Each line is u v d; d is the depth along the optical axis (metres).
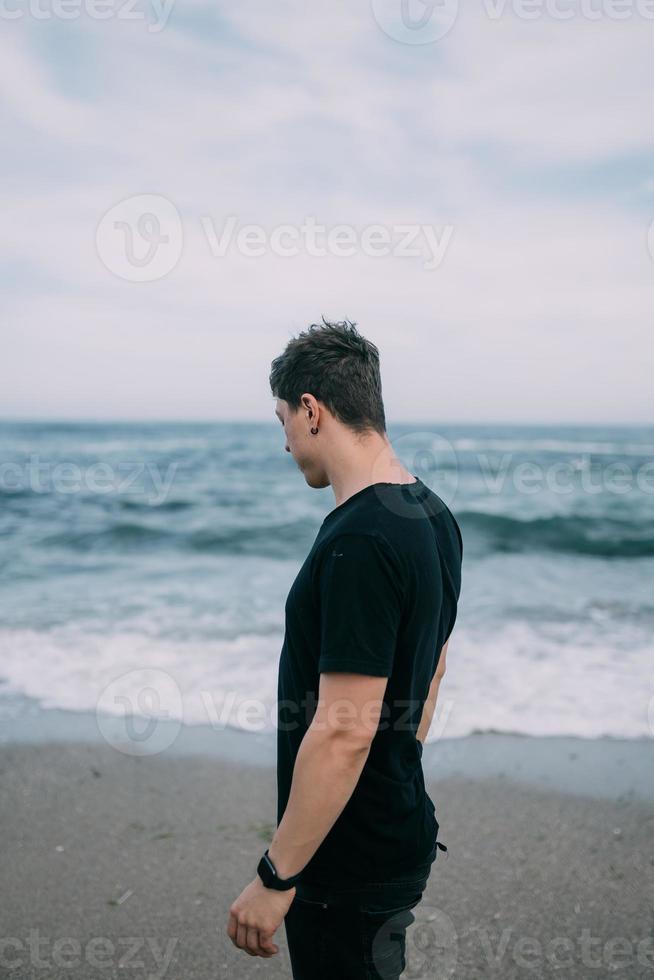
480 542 14.13
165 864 3.31
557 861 3.33
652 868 3.25
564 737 4.68
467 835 3.58
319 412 1.62
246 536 14.03
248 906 1.47
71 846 3.46
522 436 49.12
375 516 1.49
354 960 1.57
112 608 8.20
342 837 1.55
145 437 44.94
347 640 1.42
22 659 6.27
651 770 4.23
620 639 6.88
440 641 1.68
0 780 4.13
